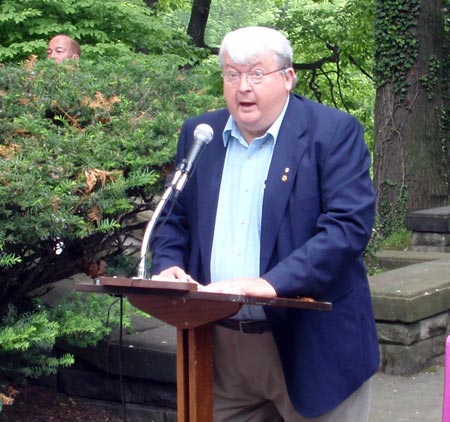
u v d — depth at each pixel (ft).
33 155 17.49
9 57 33.83
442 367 25.93
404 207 52.54
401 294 25.00
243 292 12.56
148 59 27.02
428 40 52.54
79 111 19.83
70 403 21.50
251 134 13.89
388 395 23.52
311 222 13.42
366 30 85.71
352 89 93.97
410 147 52.65
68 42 27.32
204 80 23.77
